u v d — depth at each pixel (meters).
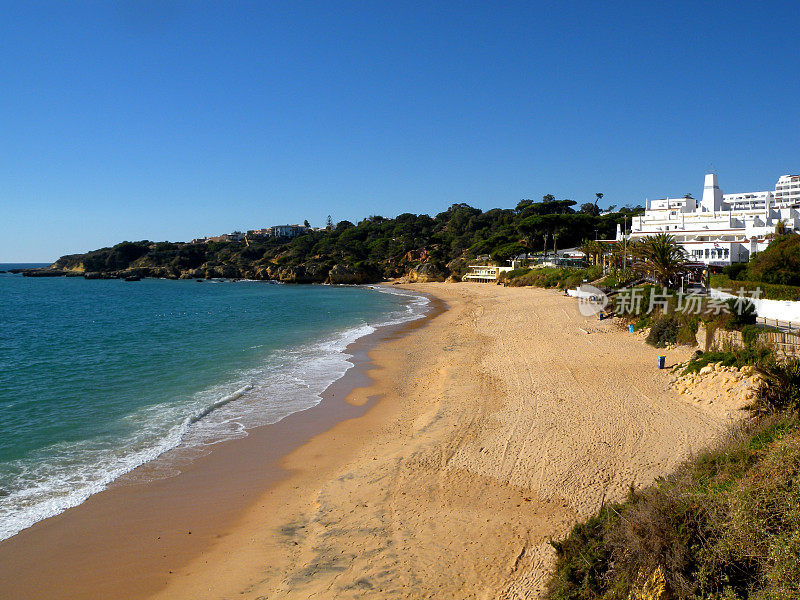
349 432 18.39
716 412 16.66
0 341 39.25
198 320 53.47
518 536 10.76
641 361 25.08
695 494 8.23
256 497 13.51
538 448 15.10
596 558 8.21
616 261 58.09
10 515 12.40
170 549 11.16
